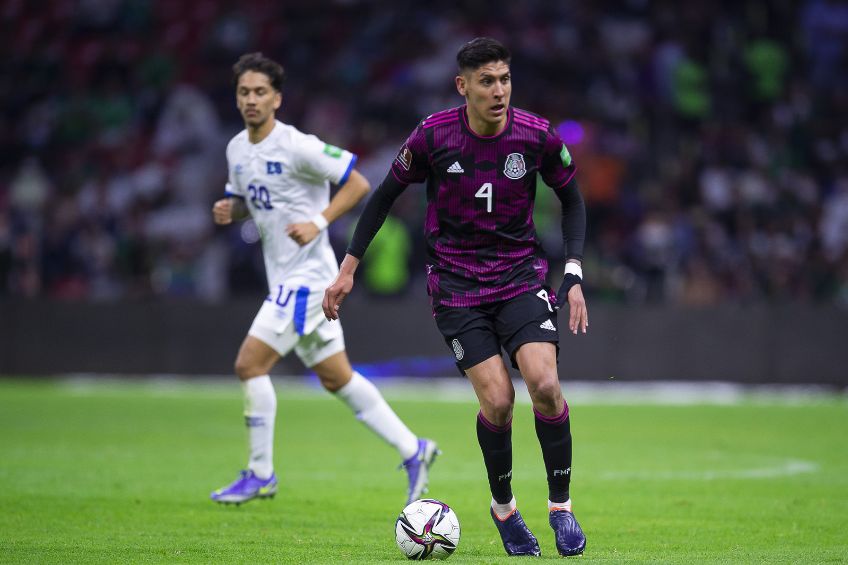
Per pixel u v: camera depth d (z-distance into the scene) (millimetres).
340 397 25875
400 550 18656
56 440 37625
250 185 25844
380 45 82938
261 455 24969
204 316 61656
